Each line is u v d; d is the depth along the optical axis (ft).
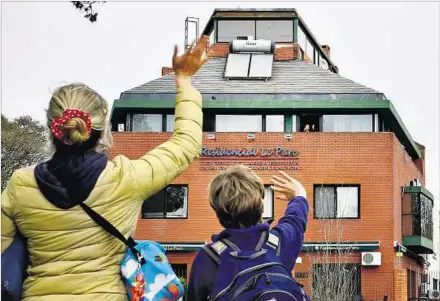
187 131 13.48
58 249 12.58
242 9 151.23
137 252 12.86
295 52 146.61
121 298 12.75
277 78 138.00
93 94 13.08
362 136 126.72
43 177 12.54
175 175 13.21
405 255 136.87
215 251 13.58
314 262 123.03
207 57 13.98
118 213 12.69
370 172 126.21
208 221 125.18
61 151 12.70
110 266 12.75
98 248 12.62
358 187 126.31
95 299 12.51
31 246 12.76
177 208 125.90
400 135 149.07
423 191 137.69
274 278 13.32
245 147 126.93
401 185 135.95
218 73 139.54
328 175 126.31
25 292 12.73
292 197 14.98
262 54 143.95
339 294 121.19
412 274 148.36
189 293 13.75
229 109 130.21
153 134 127.24
